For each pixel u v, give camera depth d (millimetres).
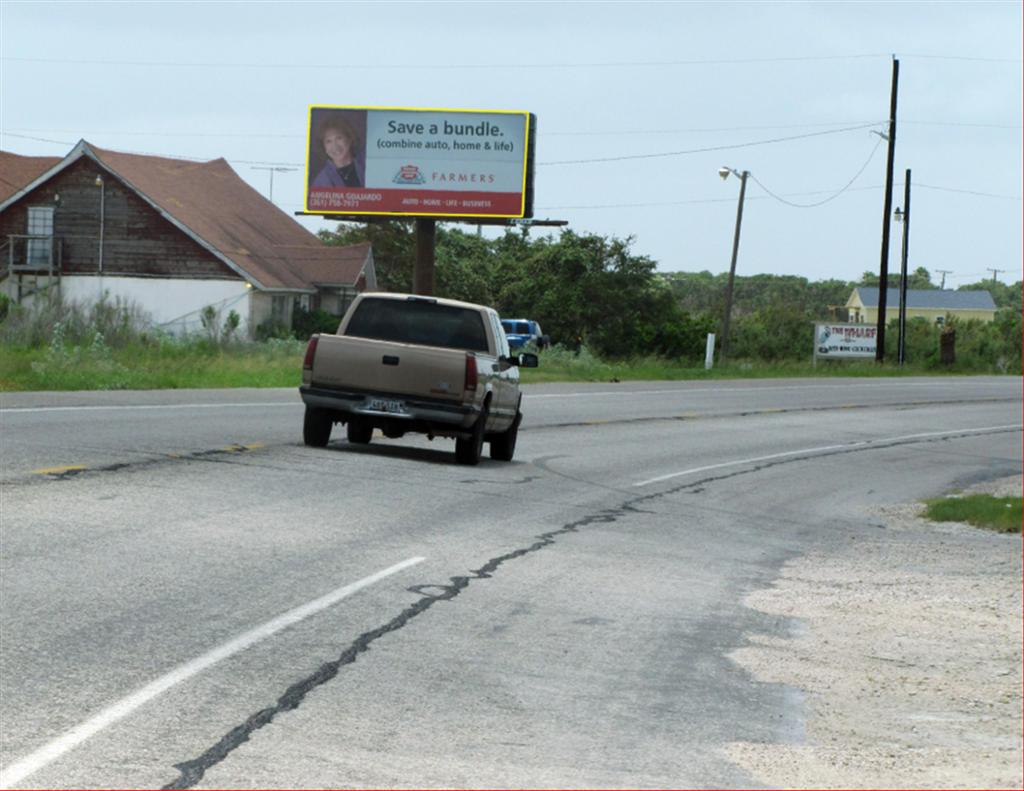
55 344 41250
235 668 9883
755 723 9773
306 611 11938
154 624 10984
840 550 19688
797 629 13500
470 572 14672
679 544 18547
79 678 9289
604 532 18859
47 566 12867
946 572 18188
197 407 31703
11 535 14242
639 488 25188
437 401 23594
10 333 47531
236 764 7723
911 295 195625
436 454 26531
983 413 55281
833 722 10094
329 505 18375
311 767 7770
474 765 8070
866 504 26500
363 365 23734
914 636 13742
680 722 9555
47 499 16656
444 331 25109
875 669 12117
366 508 18469
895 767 8984
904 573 17844
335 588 13055
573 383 56875
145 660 9883
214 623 11195
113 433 24438
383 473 22312
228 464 21500
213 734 8281
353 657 10508
